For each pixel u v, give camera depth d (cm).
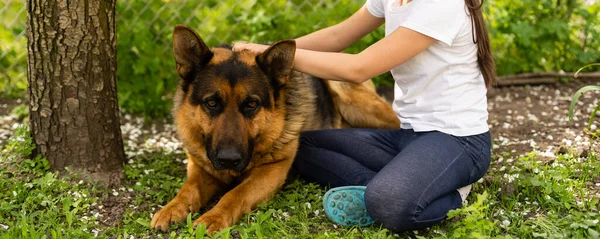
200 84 357
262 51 385
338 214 334
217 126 344
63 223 338
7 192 367
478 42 344
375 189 316
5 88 629
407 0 349
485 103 357
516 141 479
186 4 606
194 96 361
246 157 347
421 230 334
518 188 373
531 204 357
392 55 335
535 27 658
